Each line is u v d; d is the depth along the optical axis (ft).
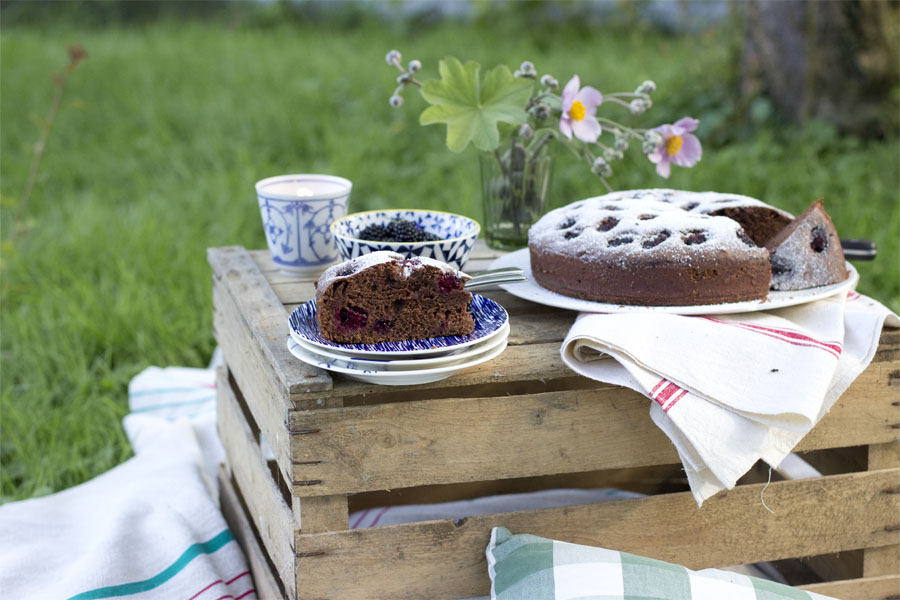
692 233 4.99
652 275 4.83
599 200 5.63
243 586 5.56
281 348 4.61
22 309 9.84
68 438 7.65
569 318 5.22
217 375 6.63
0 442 7.67
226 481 6.50
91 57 23.15
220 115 18.11
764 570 5.83
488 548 4.73
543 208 6.39
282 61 22.66
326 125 17.06
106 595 5.11
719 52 17.29
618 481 6.47
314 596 4.59
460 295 4.38
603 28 26.45
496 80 5.91
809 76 14.82
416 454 4.49
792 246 5.20
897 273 10.14
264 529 5.29
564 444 4.68
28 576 5.38
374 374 4.05
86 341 9.23
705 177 13.34
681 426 4.23
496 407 4.53
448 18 29.71
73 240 11.69
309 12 31.37
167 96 19.92
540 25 26.73
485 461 4.59
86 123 18.33
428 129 16.67
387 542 4.63
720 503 4.99
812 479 5.06
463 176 14.02
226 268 6.09
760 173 13.26
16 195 14.10
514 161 6.24
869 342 4.70
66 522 5.98
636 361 4.38
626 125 15.85
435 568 4.75
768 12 15.30
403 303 4.34
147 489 6.09
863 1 14.35
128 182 15.21
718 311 4.74
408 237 5.31
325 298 4.25
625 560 4.55
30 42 25.76
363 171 14.60
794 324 4.80
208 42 26.27
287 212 5.73
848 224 11.42
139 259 11.07
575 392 4.62
